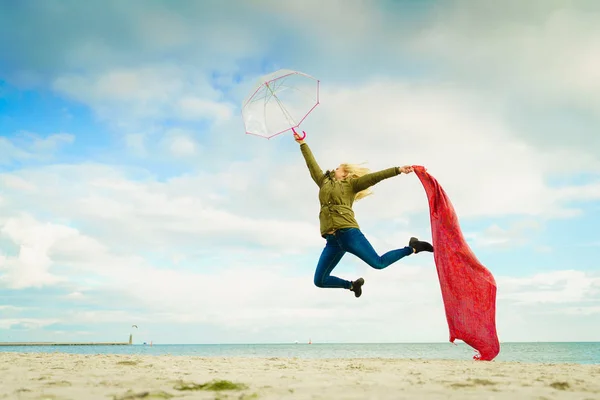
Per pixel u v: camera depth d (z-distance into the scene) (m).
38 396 2.73
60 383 3.36
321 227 5.32
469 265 5.96
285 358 8.23
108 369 4.77
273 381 3.52
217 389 3.07
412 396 2.72
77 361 6.08
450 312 6.00
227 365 5.78
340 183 5.32
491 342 5.81
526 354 45.34
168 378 3.74
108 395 2.77
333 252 5.43
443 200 5.95
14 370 4.47
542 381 3.50
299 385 3.26
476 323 5.89
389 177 5.52
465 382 3.38
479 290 5.90
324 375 4.06
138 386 3.20
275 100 5.74
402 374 4.18
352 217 5.20
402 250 5.40
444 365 5.64
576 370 4.85
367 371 4.57
